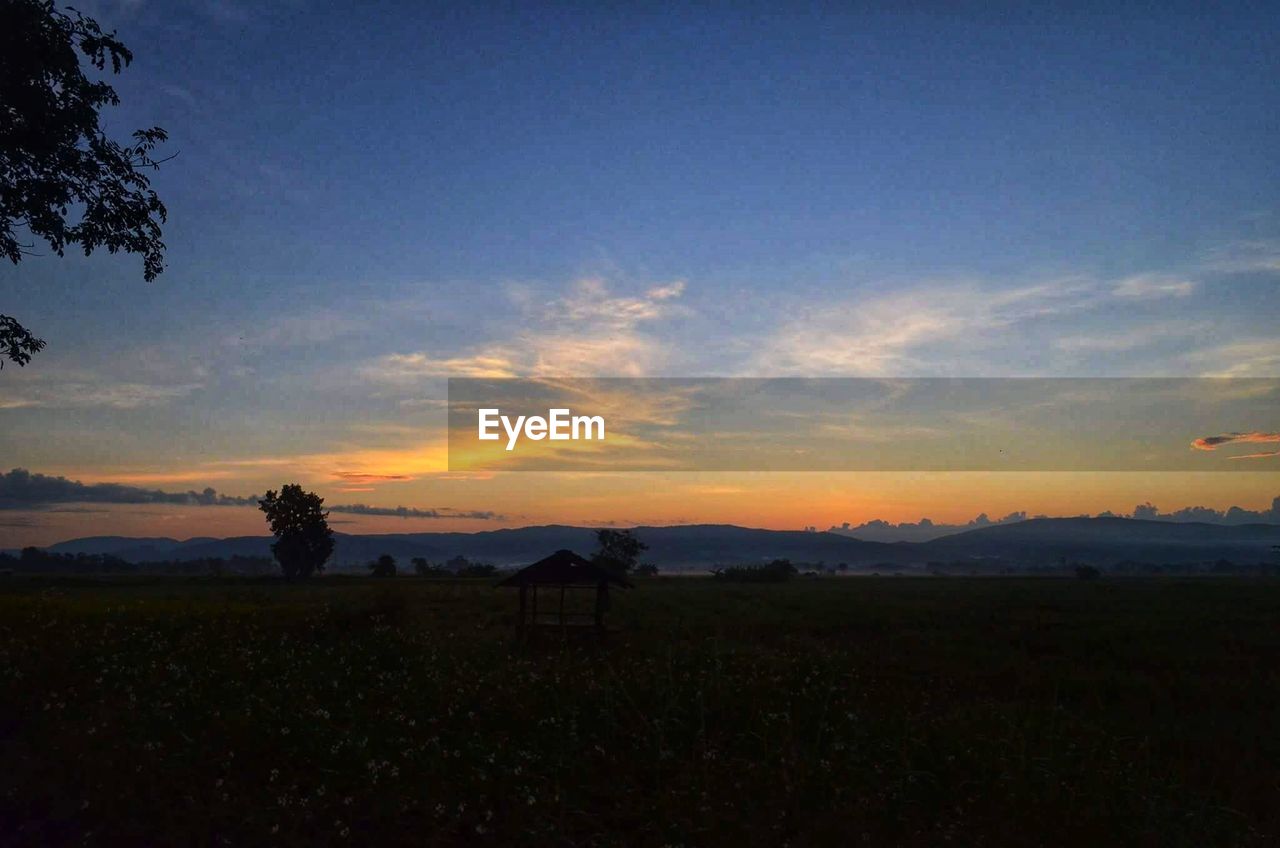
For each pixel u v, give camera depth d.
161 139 15.38
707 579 100.12
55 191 14.66
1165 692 18.95
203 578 86.00
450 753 9.09
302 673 13.53
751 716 10.78
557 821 7.55
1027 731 11.02
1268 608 44.66
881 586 77.00
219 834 6.96
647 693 11.51
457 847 7.14
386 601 25.83
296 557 97.38
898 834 7.84
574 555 25.62
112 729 9.27
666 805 7.96
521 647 21.02
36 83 13.99
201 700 10.86
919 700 15.22
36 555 137.25
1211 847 8.22
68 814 7.12
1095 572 115.50
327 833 7.07
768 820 7.64
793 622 34.56
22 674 11.72
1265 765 12.64
